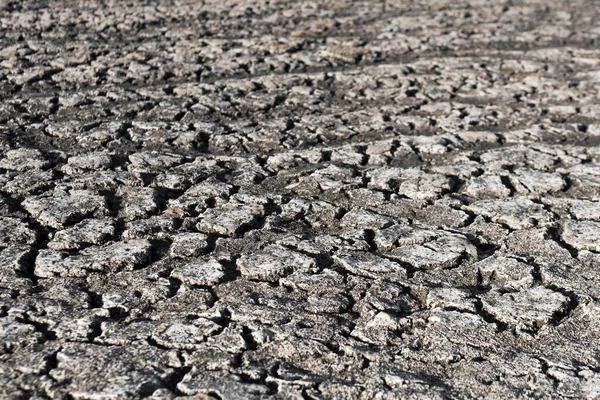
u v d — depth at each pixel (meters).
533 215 5.55
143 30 10.25
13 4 11.04
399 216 5.55
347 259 4.89
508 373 3.86
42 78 8.16
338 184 6.02
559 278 4.74
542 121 7.62
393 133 7.26
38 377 3.72
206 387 3.67
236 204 5.63
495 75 8.98
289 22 11.10
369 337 4.13
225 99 7.83
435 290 4.57
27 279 4.56
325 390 3.69
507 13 12.28
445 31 10.92
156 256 4.91
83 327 4.12
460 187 6.08
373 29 10.95
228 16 11.31
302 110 7.73
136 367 3.81
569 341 4.14
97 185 5.82
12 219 5.23
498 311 4.38
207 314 4.27
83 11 11.02
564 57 9.79
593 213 5.61
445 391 3.70
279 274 4.71
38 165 6.08
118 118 7.26
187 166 6.25
